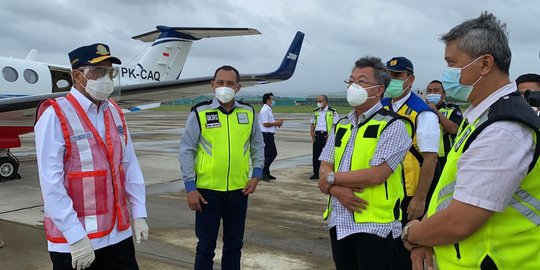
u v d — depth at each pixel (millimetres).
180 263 4004
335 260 2568
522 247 1470
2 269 3783
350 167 2436
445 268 1631
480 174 1420
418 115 3080
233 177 3248
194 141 3240
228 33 14141
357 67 2486
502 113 1434
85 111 2297
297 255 4293
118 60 2344
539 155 1398
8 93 9633
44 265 3889
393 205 2385
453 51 1593
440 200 1659
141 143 15391
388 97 3381
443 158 3771
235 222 3338
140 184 2576
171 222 5457
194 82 9039
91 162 2277
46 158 2152
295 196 7145
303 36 12453
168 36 14297
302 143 16188
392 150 2332
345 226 2404
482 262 1502
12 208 6031
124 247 2451
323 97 8562
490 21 1552
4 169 8133
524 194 1462
